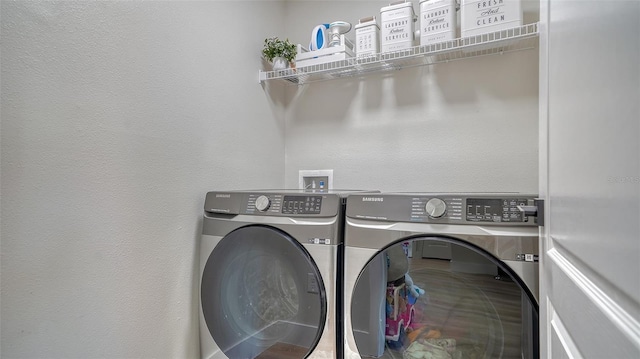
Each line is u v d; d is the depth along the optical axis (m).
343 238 1.19
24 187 0.88
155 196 1.24
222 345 1.31
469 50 1.53
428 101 1.71
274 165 1.96
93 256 1.03
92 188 1.03
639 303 0.35
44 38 0.92
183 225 1.35
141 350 1.18
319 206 1.20
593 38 0.48
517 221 0.95
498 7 1.36
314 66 1.76
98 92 1.05
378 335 1.10
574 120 0.58
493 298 0.96
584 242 0.52
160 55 1.27
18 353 0.87
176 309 1.31
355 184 1.87
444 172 1.67
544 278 0.83
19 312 0.87
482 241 0.98
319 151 1.98
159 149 1.26
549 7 0.79
